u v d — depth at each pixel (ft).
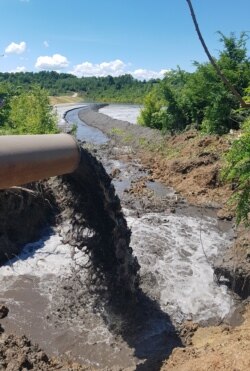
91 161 24.54
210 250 39.09
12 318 28.96
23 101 96.53
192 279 34.06
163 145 81.15
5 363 23.57
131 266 28.78
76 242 27.76
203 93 83.41
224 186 53.47
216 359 21.20
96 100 366.63
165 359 24.93
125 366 25.29
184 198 54.34
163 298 31.50
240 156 23.89
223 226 45.24
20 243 37.88
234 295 32.04
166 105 95.96
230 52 82.48
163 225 45.19
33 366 23.97
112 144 101.65
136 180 63.72
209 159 60.23
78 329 28.22
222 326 28.76
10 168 16.21
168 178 62.80
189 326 28.60
